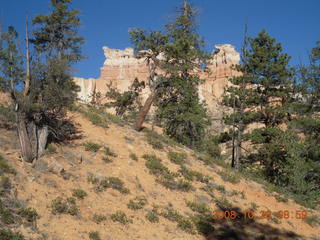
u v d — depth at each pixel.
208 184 16.20
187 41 22.89
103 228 9.98
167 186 14.36
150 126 28.97
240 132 26.47
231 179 18.03
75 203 10.66
